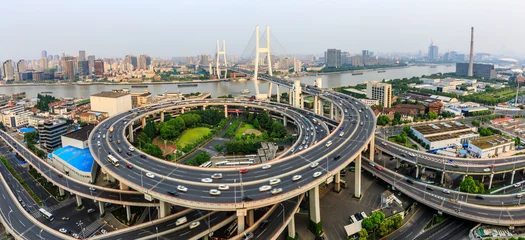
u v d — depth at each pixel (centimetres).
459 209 17175
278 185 15338
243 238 13888
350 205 19162
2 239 16588
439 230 16588
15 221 16912
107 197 18162
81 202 19525
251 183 15662
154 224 14925
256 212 16162
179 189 15162
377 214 16512
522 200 18125
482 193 19350
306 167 17338
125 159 19912
